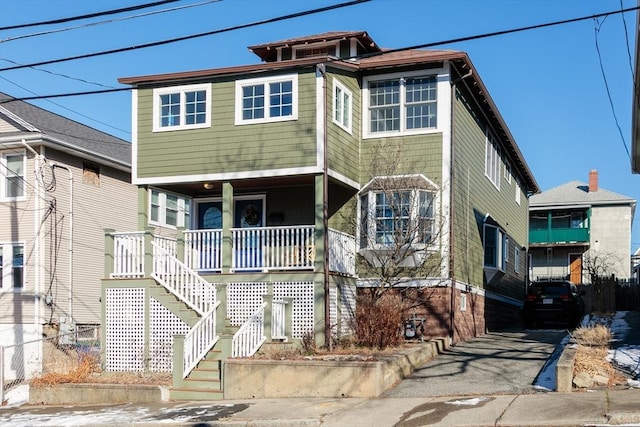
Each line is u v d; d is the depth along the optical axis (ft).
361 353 48.73
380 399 41.04
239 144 58.95
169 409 43.70
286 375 44.52
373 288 59.72
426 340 55.88
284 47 67.87
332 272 56.13
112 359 57.52
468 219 66.49
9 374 76.23
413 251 57.31
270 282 55.77
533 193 116.16
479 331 68.85
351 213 62.44
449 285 58.34
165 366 55.57
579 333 57.06
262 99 59.11
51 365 62.95
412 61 60.18
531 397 37.70
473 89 67.15
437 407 37.52
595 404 34.55
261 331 51.93
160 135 61.46
